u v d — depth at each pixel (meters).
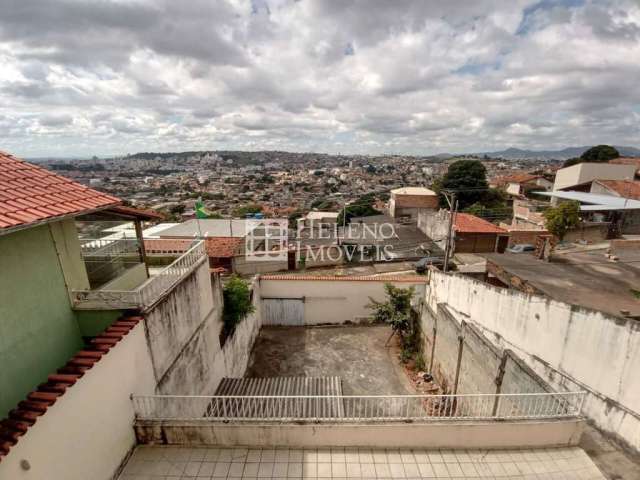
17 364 4.71
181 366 7.58
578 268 13.18
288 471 5.19
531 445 5.57
